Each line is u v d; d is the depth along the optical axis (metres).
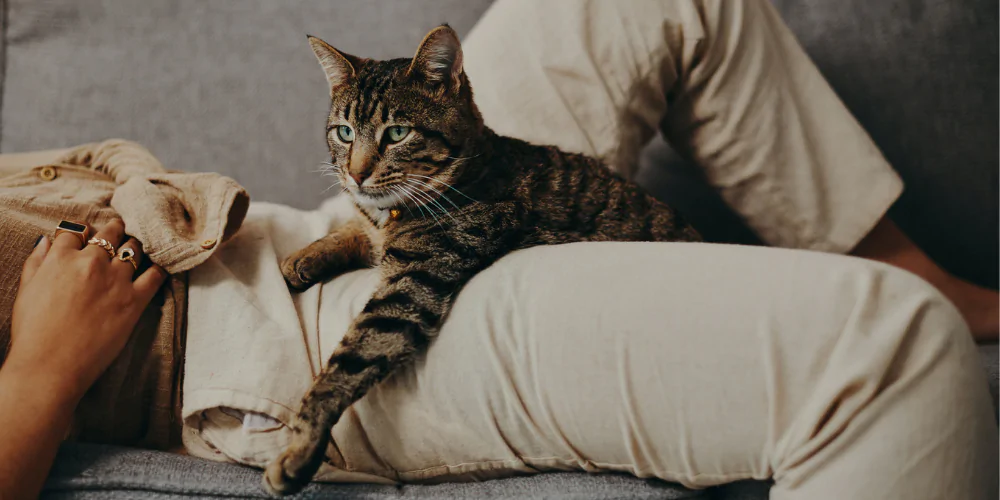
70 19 1.56
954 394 0.64
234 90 1.57
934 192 1.44
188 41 1.57
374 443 0.83
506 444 0.79
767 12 1.15
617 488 0.76
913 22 1.45
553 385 0.74
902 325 0.65
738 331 0.68
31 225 0.88
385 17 1.56
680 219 1.11
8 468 0.71
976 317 1.22
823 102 1.16
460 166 1.01
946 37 1.44
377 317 0.81
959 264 1.45
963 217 1.44
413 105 0.99
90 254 0.85
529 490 0.77
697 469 0.72
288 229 1.09
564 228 1.00
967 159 1.43
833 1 1.47
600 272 0.75
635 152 1.23
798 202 1.15
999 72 1.42
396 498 0.78
